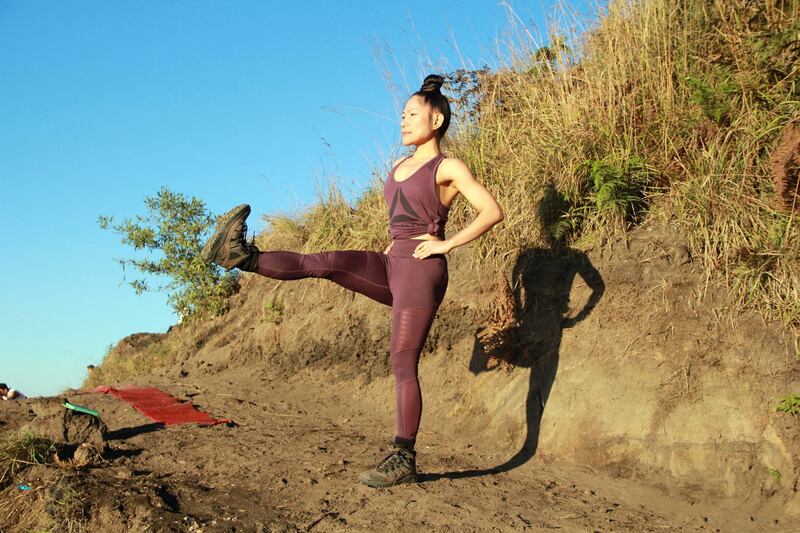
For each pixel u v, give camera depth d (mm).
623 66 5402
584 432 4047
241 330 8062
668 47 5227
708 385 3793
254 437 4879
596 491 3629
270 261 3518
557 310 4742
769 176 4246
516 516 3270
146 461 4324
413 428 3668
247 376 7000
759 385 3645
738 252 4035
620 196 4652
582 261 4730
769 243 3990
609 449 3891
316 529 3178
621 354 4207
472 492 3598
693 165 4598
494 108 6383
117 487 3703
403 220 3730
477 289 5352
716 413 3682
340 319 6461
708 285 4074
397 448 3689
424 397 5328
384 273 3750
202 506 3459
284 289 7496
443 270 3695
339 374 6332
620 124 5195
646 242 4477
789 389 3551
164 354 8844
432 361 5543
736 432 3566
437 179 3645
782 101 4402
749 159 4348
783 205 4047
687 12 5355
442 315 5512
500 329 4691
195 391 6594
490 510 3342
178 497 3582
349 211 7480
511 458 4219
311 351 6609
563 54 6109
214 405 5996
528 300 4922
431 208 3693
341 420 5484
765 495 3336
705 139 4703
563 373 4410
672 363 3971
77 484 3721
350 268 3664
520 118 6129
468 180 3568
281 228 8281
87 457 4195
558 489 3656
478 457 4301
